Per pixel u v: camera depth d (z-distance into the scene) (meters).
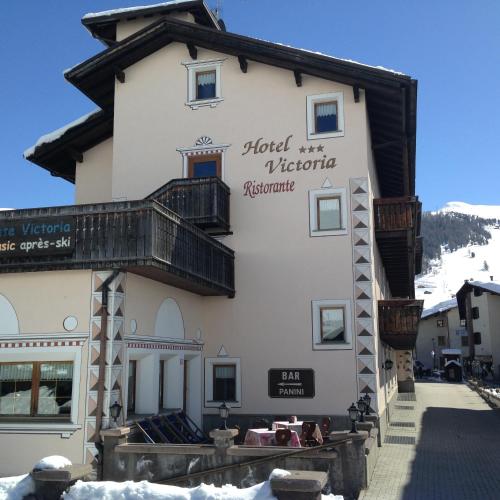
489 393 29.06
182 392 14.39
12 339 11.82
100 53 16.91
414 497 10.00
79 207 11.70
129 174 17.00
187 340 14.89
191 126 16.83
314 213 15.73
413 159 19.36
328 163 15.81
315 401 14.97
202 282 13.80
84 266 11.52
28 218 11.86
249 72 16.67
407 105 15.79
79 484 7.35
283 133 16.20
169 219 12.17
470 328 67.81
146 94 17.30
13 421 11.59
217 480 9.81
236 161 16.39
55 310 11.71
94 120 18.27
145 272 12.11
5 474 11.25
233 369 15.75
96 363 11.32
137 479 10.12
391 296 31.47
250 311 15.79
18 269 11.81
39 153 18.91
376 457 12.98
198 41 16.64
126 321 11.89
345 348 15.01
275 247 15.85
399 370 34.69
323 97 16.06
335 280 15.34
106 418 11.09
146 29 16.64
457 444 15.68
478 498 9.98
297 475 6.64
